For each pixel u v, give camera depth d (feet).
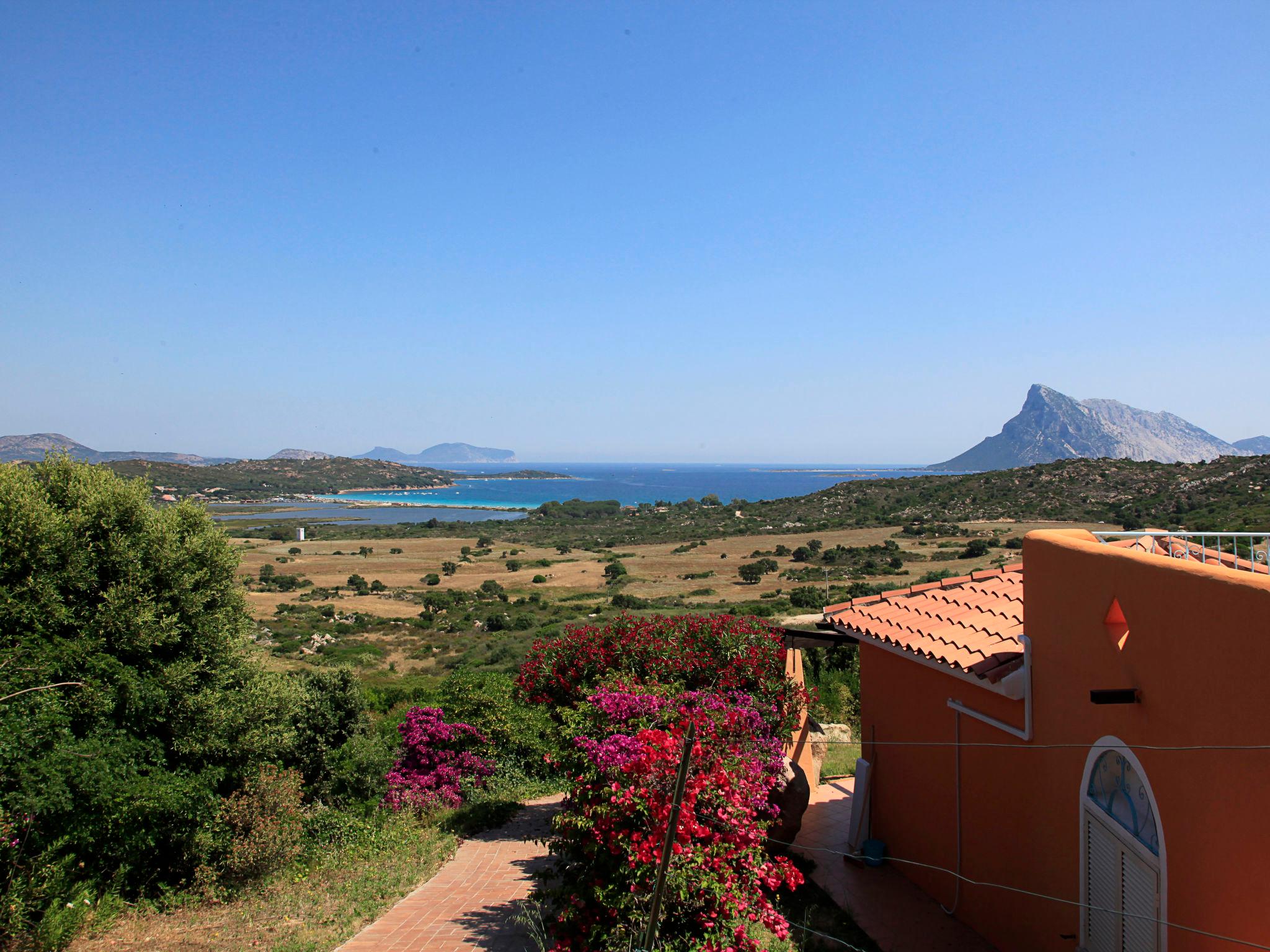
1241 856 13.69
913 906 27.20
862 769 32.17
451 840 33.47
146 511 31.86
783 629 35.45
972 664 24.36
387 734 48.42
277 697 35.12
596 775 18.38
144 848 27.09
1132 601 17.38
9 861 22.31
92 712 26.20
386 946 21.34
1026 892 22.29
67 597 28.07
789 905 26.89
